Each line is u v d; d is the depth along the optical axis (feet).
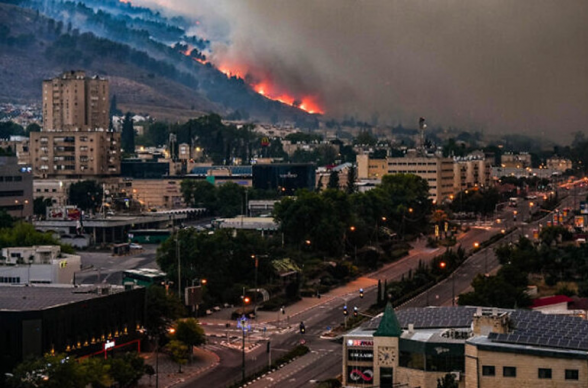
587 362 635.25
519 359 648.38
